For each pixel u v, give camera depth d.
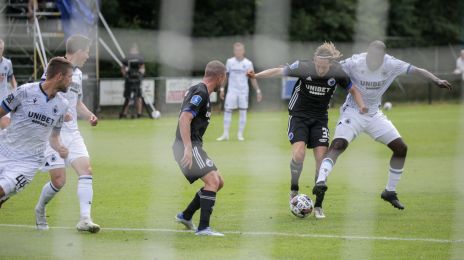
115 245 20.06
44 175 33.53
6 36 20.22
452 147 45.94
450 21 26.59
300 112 25.06
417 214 24.97
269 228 22.53
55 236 21.17
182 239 20.89
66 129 22.03
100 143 45.50
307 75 24.42
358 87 25.56
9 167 19.30
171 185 30.89
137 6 18.64
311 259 18.55
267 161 39.34
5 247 19.77
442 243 20.44
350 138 25.64
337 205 26.72
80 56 21.75
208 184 21.44
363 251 19.44
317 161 24.91
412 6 28.30
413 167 37.28
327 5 29.34
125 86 51.66
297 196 24.36
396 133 25.73
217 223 23.34
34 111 19.09
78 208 26.03
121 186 30.69
